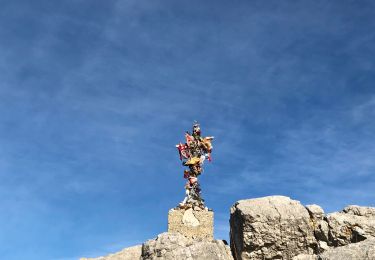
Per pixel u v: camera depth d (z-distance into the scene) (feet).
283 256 105.19
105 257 132.16
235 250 110.01
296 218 107.24
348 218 106.83
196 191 137.39
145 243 106.52
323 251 104.37
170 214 131.85
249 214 107.04
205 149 145.28
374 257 93.40
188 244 105.29
